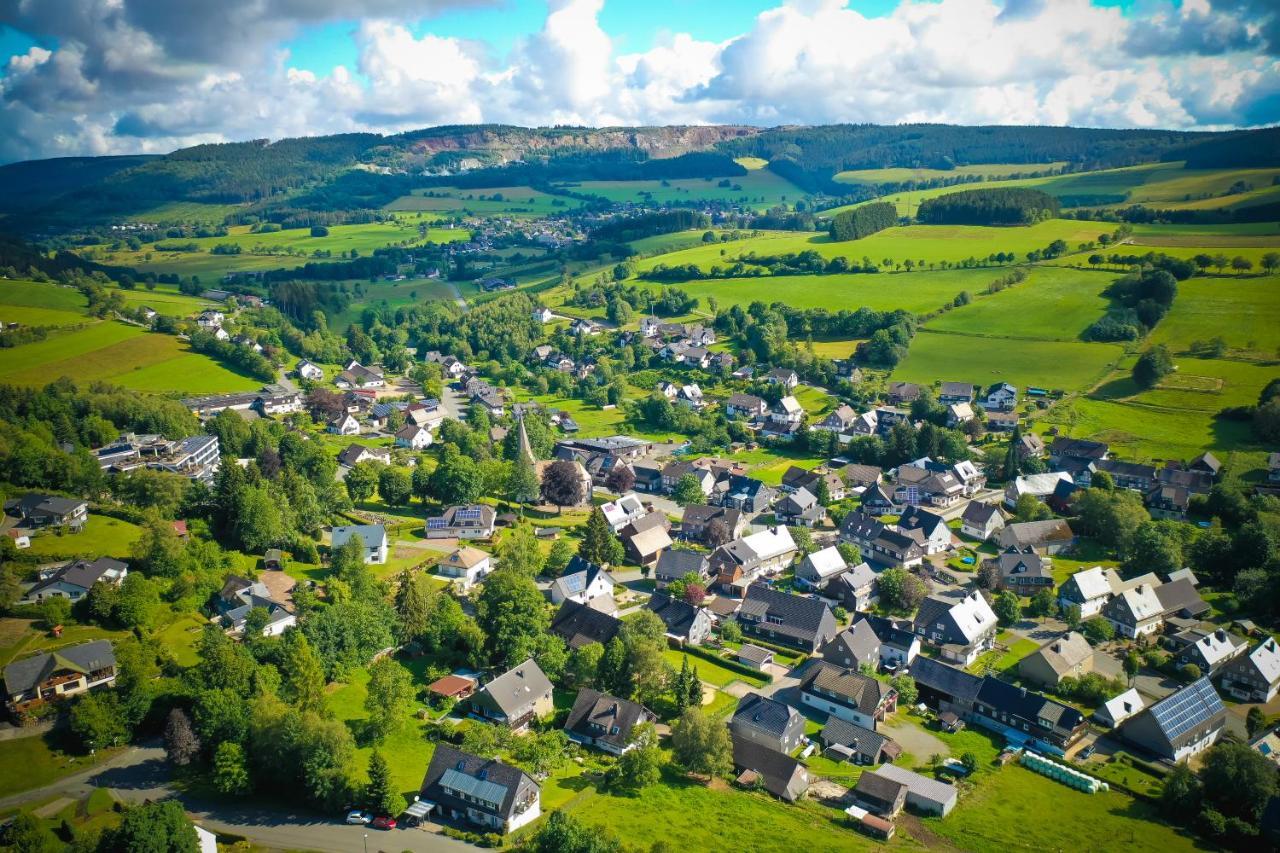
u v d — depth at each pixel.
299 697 121.19
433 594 150.88
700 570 176.00
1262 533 173.38
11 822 99.88
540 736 122.06
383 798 104.19
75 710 116.12
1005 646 155.88
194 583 152.75
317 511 195.12
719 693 139.25
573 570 171.12
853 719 133.00
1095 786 116.69
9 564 150.75
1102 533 196.75
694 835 103.69
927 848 104.44
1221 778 111.31
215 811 105.81
